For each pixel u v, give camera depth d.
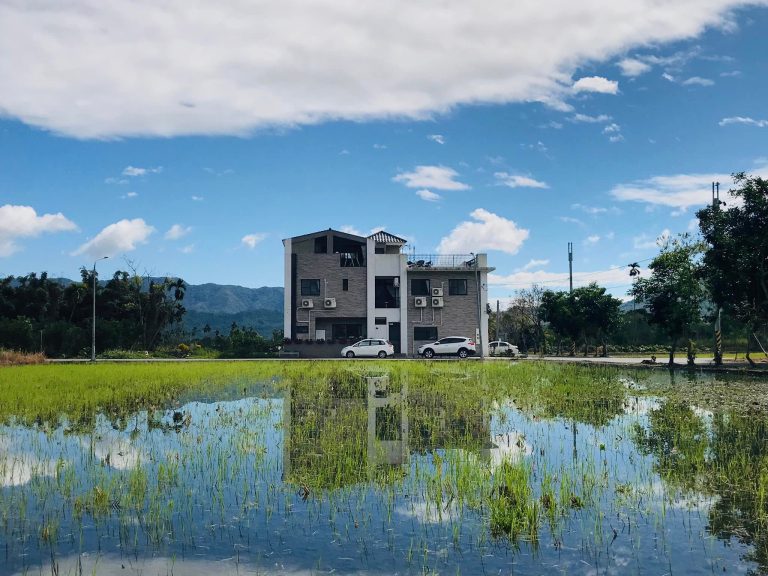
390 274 53.84
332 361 42.34
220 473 9.83
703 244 34.69
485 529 7.43
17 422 14.79
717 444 12.30
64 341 53.09
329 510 8.10
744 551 6.79
